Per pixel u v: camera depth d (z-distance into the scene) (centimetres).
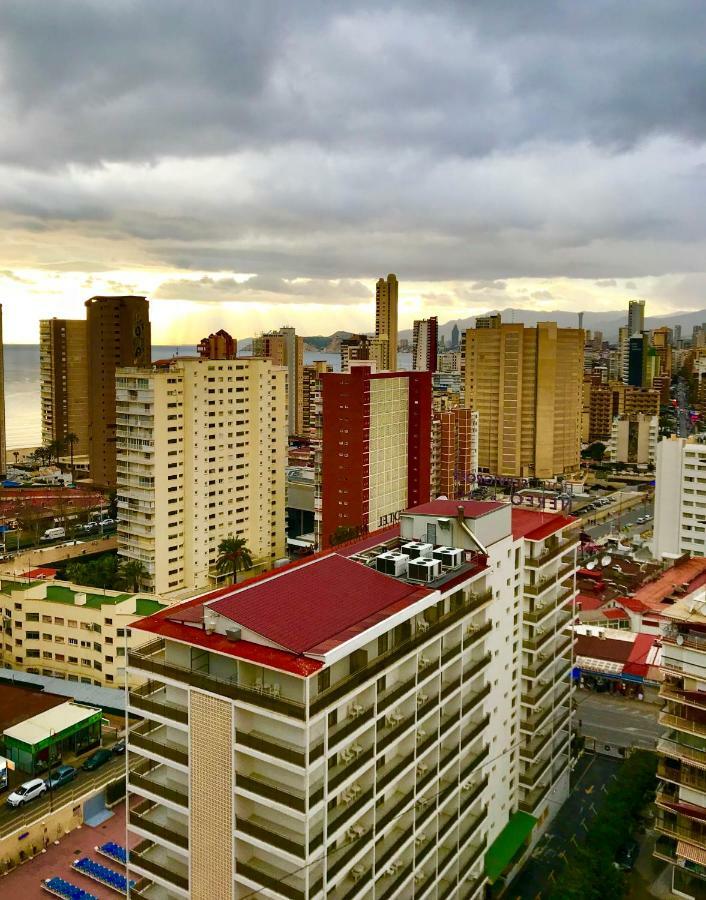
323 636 5669
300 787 5475
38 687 12950
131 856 6303
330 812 5662
